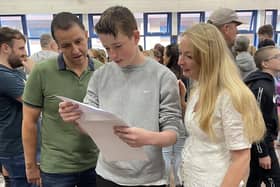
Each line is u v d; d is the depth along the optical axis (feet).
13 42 6.16
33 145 5.35
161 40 26.96
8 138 6.28
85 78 5.11
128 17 3.58
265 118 6.35
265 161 6.47
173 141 3.67
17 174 6.53
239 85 3.43
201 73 3.62
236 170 3.37
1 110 6.11
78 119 3.49
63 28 4.60
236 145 3.35
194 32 3.59
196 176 3.84
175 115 3.83
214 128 3.52
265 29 13.05
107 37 3.55
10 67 6.18
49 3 26.53
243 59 8.84
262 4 24.80
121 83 3.99
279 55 6.46
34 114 5.20
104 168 4.18
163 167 4.09
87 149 5.25
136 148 3.42
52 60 5.10
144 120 3.82
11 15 26.94
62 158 5.16
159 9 26.25
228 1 25.30
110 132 3.37
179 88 4.25
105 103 4.06
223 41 3.62
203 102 3.58
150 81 3.87
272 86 6.52
